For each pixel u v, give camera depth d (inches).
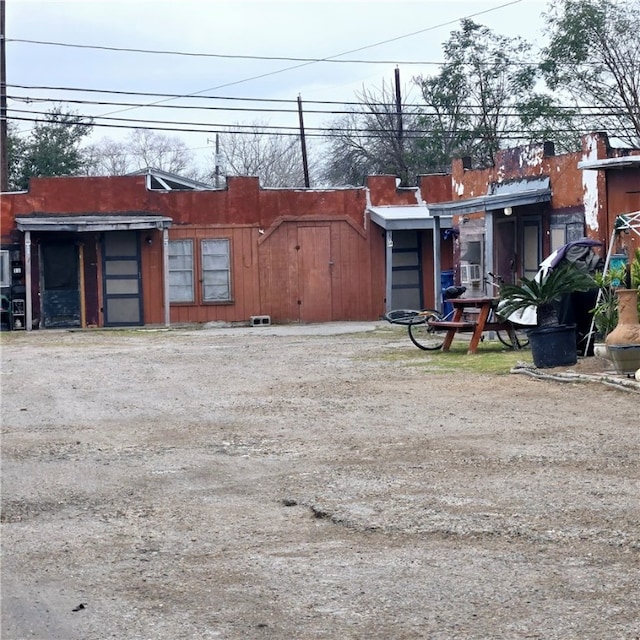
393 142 1814.7
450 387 517.0
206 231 1205.7
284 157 2586.1
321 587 226.2
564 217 785.6
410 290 1233.4
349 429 411.8
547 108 1457.9
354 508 290.4
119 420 454.9
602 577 225.9
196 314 1206.3
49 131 1971.0
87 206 1187.9
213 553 254.1
